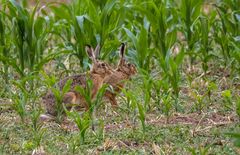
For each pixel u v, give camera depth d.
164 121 12.39
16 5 14.31
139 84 14.27
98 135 11.43
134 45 13.94
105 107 13.09
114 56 15.14
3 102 13.40
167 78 13.11
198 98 12.87
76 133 11.68
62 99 12.33
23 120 12.09
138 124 12.22
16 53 15.38
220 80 14.73
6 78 14.25
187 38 15.62
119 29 14.86
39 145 10.95
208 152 10.76
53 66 16.11
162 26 14.96
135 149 11.02
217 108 13.12
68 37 15.41
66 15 14.87
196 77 15.15
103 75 13.24
